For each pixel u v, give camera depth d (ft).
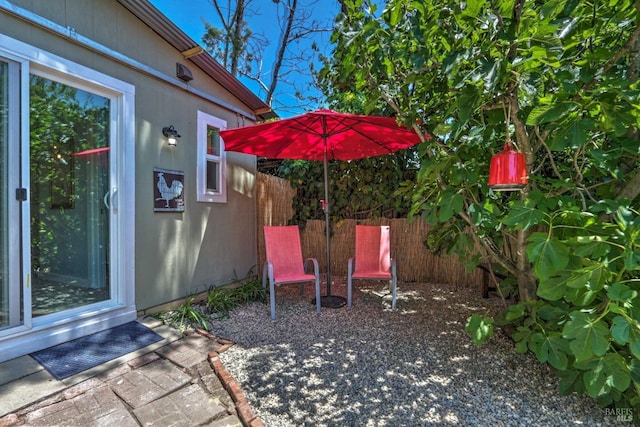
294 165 17.95
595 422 5.95
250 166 15.96
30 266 7.86
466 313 11.78
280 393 6.83
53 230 8.71
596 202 6.66
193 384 7.15
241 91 14.83
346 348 8.91
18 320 7.67
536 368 7.80
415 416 6.13
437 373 7.63
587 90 6.29
